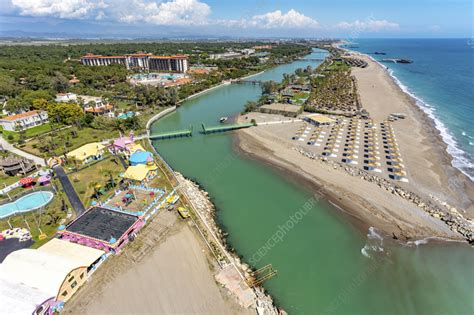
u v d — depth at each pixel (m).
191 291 40.50
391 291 42.34
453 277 44.22
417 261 46.78
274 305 39.88
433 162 76.94
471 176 70.44
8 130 104.38
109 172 68.06
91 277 42.41
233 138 101.12
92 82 178.25
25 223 53.31
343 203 61.12
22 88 152.12
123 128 104.50
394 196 62.16
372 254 48.47
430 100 142.50
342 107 126.88
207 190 68.75
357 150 83.75
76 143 92.31
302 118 116.00
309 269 46.09
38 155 84.12
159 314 37.31
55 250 44.38
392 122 107.94
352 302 40.81
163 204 59.84
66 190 64.81
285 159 81.88
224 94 176.75
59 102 125.62
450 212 56.72
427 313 39.38
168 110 137.50
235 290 40.69
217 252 47.75
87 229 50.31
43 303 35.00
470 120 111.62
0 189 65.56
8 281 37.53
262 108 127.75
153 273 43.41
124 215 54.28
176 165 82.25
